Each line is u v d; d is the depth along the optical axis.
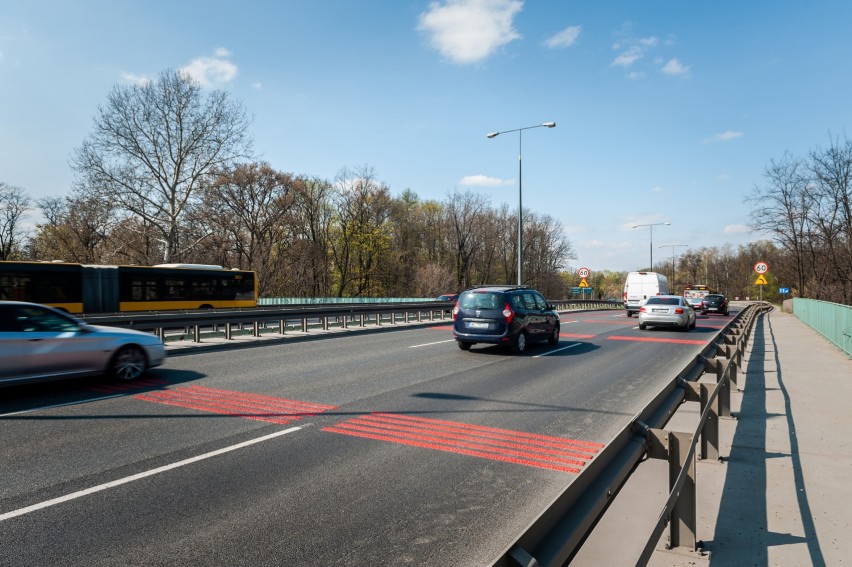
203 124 39.00
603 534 3.58
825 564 3.23
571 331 20.72
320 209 63.59
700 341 16.80
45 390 8.68
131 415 7.06
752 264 94.62
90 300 23.03
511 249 82.75
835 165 36.03
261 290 49.00
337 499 4.33
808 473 4.82
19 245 58.16
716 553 3.38
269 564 3.33
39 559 3.37
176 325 14.66
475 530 3.80
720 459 5.20
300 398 8.11
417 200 77.94
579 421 6.80
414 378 9.85
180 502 4.26
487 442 5.88
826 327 17.12
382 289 64.94
